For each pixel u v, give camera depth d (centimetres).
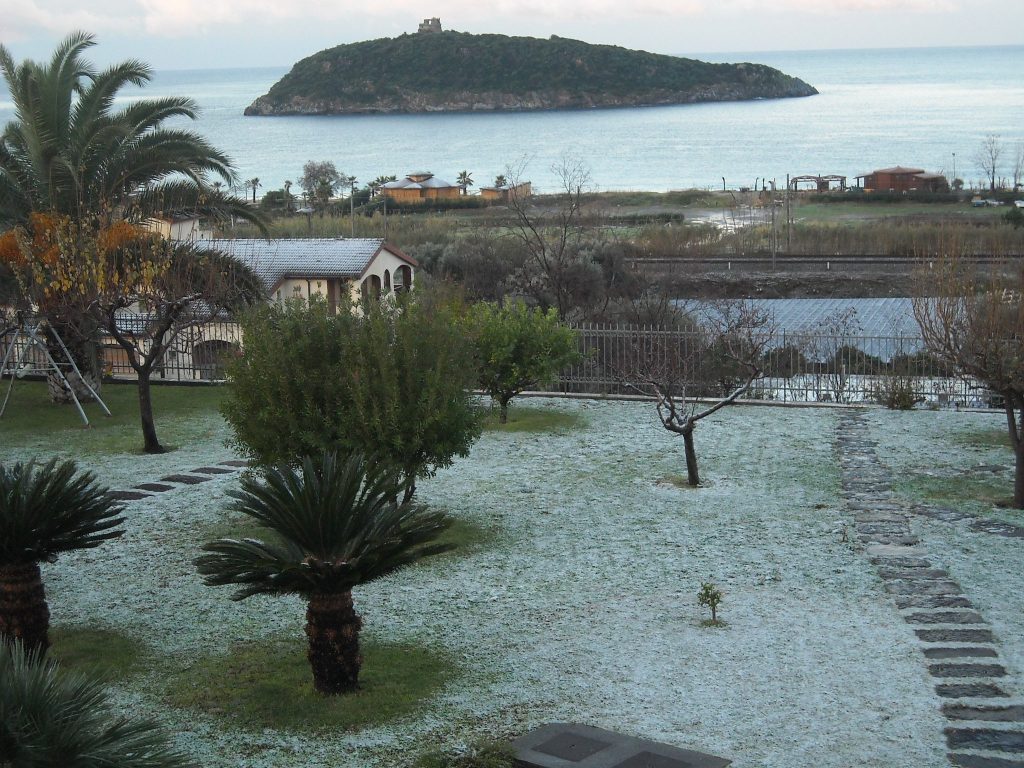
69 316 2302
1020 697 989
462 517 1603
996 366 1574
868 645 1116
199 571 1013
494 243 5288
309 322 1484
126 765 672
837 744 911
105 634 1196
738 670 1063
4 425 2269
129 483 1827
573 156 19300
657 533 1515
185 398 2519
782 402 2367
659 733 938
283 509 1004
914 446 1977
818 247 6188
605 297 4297
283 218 8006
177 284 2350
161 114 2559
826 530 1509
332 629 1020
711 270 5550
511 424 2211
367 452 1412
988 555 1392
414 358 1448
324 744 932
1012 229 6094
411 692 1028
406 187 10631
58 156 2389
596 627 1185
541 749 900
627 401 2438
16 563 1097
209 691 1040
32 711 670
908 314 4159
